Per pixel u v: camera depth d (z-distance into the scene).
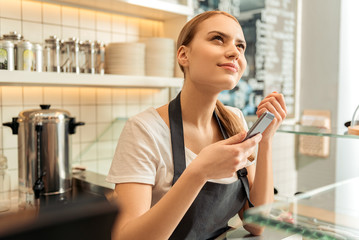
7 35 1.41
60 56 1.56
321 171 2.72
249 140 0.70
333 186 0.87
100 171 1.88
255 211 0.60
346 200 0.76
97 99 1.89
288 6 2.83
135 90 2.05
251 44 2.64
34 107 1.66
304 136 2.79
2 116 1.57
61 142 1.42
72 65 1.59
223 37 0.86
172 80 1.88
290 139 2.81
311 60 2.86
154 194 0.93
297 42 2.91
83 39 1.81
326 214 0.67
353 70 2.64
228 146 0.69
